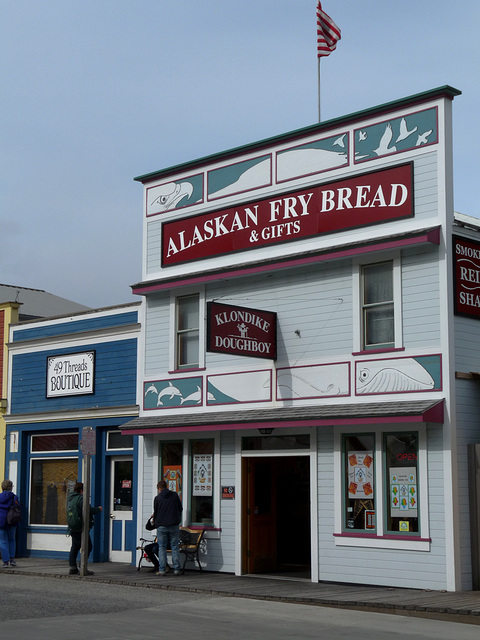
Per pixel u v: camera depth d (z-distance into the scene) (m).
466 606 12.61
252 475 18.31
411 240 15.51
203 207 19.61
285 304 17.75
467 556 14.96
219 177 19.36
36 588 15.98
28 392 23.27
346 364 16.61
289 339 17.58
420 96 15.96
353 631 11.23
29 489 23.05
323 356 17.00
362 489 16.16
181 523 19.00
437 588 14.87
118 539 20.80
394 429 15.77
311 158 17.66
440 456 15.10
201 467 18.91
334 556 16.34
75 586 16.36
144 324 20.55
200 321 19.31
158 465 19.70
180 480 19.27
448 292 15.41
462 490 15.08
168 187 20.44
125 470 20.89
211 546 18.41
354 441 16.39
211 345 16.33
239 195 18.88
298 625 11.72
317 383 17.00
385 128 16.55
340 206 17.02
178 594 15.08
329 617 12.45
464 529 14.99
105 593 15.15
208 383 18.98
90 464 19.28
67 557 21.84
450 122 15.88
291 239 17.73
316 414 16.23
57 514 22.34
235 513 18.09
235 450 18.25
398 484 15.67
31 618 12.21
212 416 18.39
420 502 15.27
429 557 15.05
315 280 17.33
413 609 12.66
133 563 20.06
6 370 23.97
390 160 16.41
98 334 21.62
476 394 15.67
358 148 16.91
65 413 22.00
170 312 19.97
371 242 16.08
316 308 17.23
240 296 18.59
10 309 24.17
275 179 18.25
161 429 18.88
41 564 20.69
